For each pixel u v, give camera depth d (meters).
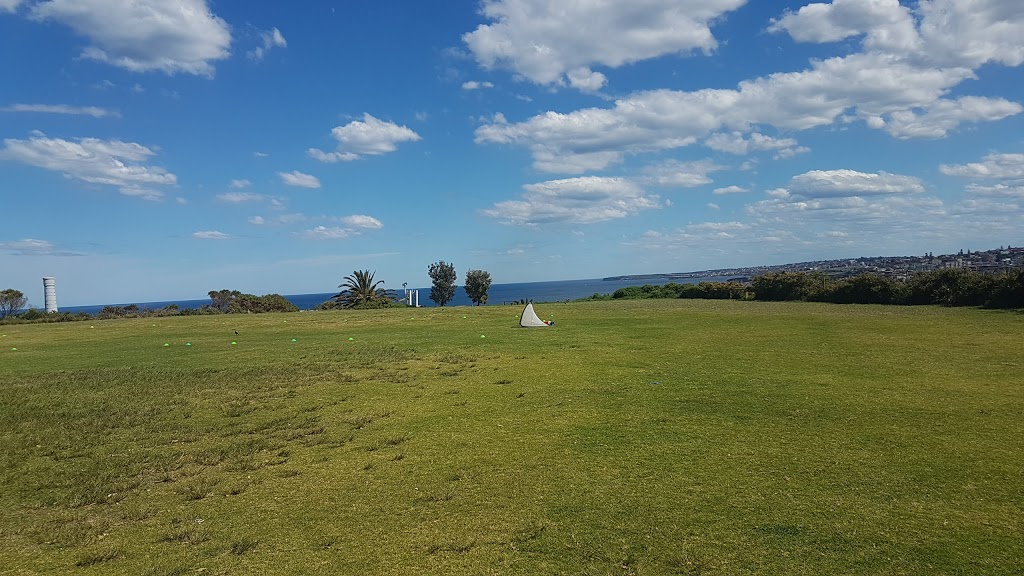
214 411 10.08
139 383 12.77
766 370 11.99
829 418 8.36
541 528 5.15
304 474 6.78
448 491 6.08
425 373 13.14
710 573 4.34
